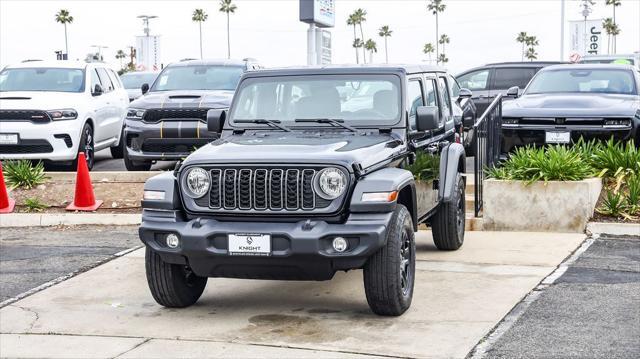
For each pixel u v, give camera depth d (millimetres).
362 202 6637
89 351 6445
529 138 12531
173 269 7293
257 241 6656
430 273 8562
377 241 6582
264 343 6484
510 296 7621
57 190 13117
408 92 7969
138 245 10391
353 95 7930
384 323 6922
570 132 12344
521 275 8391
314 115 7930
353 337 6570
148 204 7043
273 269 6777
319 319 7109
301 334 6695
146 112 14539
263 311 7422
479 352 6133
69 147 15070
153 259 7266
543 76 14156
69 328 7055
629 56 24516
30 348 6562
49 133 14805
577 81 13836
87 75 16453
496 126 12273
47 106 14938
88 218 11828
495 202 10812
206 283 8156
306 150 6949
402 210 7035
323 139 7449
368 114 7840
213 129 8109
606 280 8109
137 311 7539
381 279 6801
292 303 7664
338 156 6758
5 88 15969
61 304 7816
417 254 9484
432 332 6637
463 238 9969
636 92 13406
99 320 7273
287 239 6625
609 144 11750
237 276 6961
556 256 9195
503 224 10805
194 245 6773
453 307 7324
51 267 9305
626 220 10648
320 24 20922
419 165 8047
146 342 6609
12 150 14867
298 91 8047
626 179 11523
